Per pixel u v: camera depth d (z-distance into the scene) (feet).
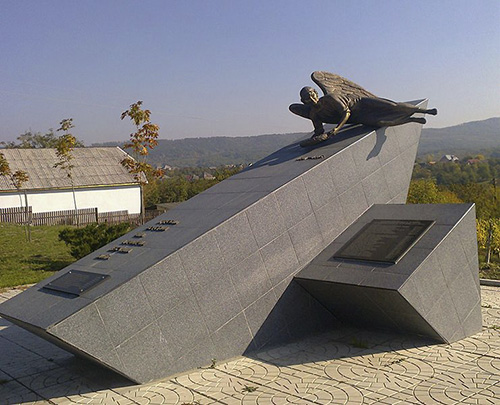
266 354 26.07
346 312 29.45
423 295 25.31
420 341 27.40
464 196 97.35
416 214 30.42
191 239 25.02
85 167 123.03
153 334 22.84
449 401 19.57
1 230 83.05
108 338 21.49
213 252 25.39
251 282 26.71
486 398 19.75
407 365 23.79
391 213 31.63
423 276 25.38
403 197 37.22
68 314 20.86
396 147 36.78
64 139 86.48
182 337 23.79
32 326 21.30
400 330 28.43
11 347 29.76
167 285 23.53
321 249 30.09
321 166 30.94
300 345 27.45
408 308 25.16
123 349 21.88
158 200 184.85
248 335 26.35
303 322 29.04
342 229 31.48
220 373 23.50
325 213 30.66
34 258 61.46
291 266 28.53
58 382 23.49
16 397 21.93
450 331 26.99
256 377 22.89
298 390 21.21
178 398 20.79
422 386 21.17
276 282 27.78
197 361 24.21
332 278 26.84
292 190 29.22
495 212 81.51
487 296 40.19
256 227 27.30
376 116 35.37
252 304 26.66
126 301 22.18
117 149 135.54
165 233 27.66
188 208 31.12
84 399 21.26
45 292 24.58
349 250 28.99
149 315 22.79
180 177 225.35
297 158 33.99
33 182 112.37
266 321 27.25
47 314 21.63
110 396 21.39
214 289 25.18
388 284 24.61
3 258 61.21
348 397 20.27
